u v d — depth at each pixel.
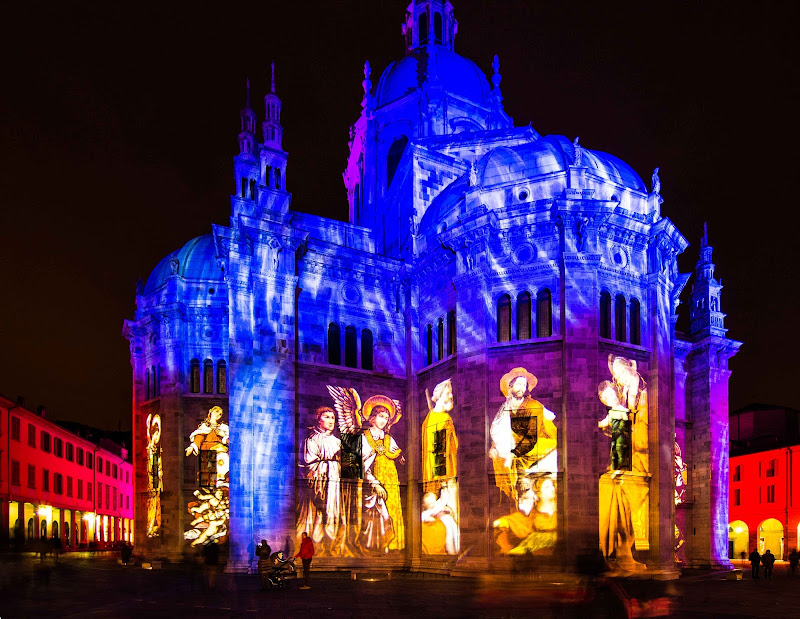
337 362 50.31
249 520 44.16
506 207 44.94
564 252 42.91
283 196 49.16
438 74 64.56
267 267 47.56
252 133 49.72
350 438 49.38
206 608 28.28
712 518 57.75
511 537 41.47
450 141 60.38
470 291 45.69
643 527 42.06
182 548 54.69
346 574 45.59
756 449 88.81
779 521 83.69
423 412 50.88
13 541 55.50
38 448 82.94
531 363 42.91
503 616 25.50
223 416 57.41
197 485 56.12
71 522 93.62
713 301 61.28
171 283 58.44
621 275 44.28
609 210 42.84
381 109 68.06
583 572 20.91
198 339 58.19
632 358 43.66
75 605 29.23
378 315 52.62
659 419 43.53
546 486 41.12
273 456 45.53
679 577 42.59
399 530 49.97
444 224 50.44
